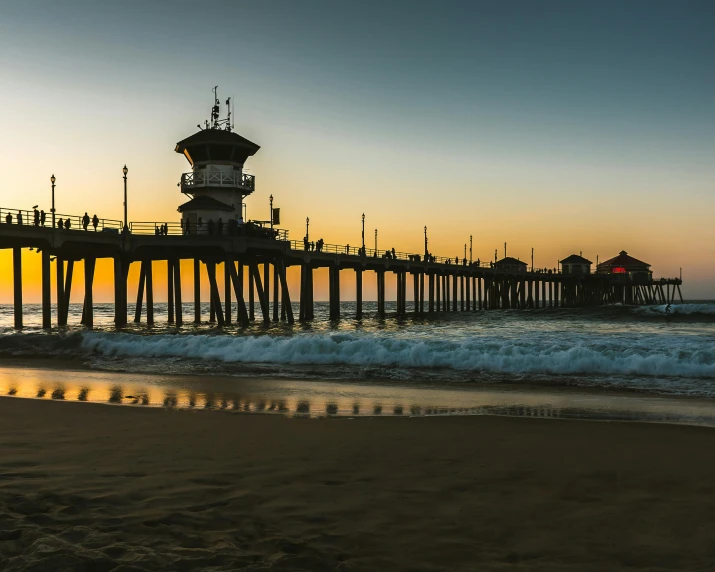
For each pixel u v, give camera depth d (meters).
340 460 7.98
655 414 12.07
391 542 5.21
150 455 8.14
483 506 6.18
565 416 11.80
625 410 12.52
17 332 37.53
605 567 4.80
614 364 18.30
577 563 4.87
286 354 21.06
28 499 6.01
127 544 4.91
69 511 5.71
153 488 6.55
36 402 12.89
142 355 23.11
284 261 49.94
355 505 6.13
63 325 46.28
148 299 50.31
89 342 25.03
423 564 4.79
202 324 51.91
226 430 9.96
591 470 7.61
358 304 60.25
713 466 7.84
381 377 17.30
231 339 23.56
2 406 12.39
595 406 12.96
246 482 6.88
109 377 17.34
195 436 9.45
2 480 6.79
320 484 6.85
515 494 6.60
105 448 8.55
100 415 11.36
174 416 11.30
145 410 12.05
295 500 6.25
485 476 7.29
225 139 48.75
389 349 21.23
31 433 9.64
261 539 5.16
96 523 5.41
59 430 9.91
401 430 10.04
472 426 10.44
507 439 9.38
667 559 4.97
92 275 45.34
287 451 8.47
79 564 4.41
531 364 18.75
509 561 4.89
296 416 11.49
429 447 8.80
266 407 12.64
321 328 45.88
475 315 73.94
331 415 11.69
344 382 16.38
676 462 8.03
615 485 6.99
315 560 4.70
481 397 14.11
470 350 20.20
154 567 4.45
